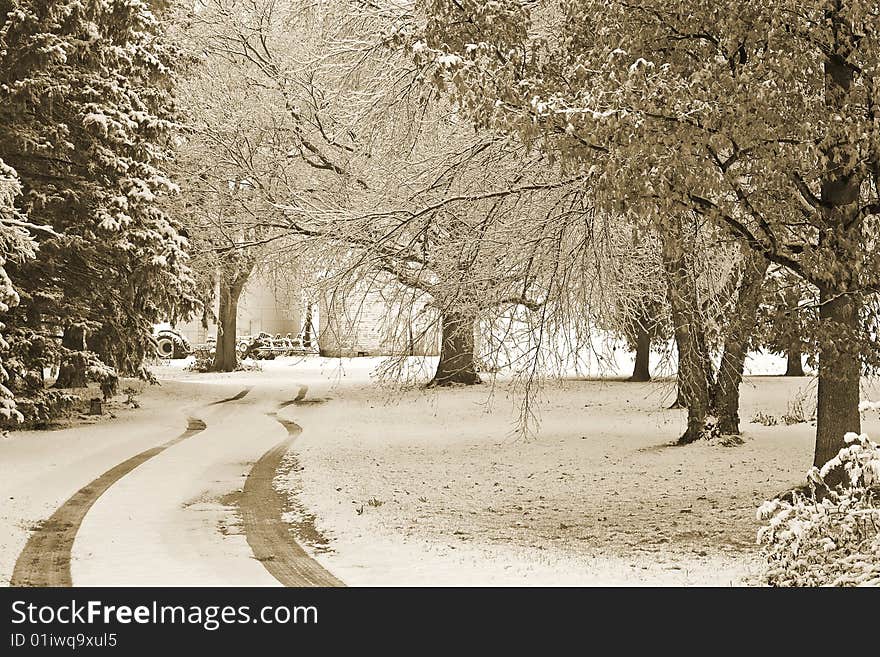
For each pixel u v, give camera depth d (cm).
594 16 1334
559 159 1519
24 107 2408
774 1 1160
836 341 1298
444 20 1423
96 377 2781
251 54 2970
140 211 2683
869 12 1153
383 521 1566
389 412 3247
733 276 1861
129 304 2900
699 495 1803
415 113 1991
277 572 1186
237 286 4784
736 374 2394
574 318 1786
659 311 2084
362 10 2161
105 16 2511
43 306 2641
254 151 2969
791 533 970
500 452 2406
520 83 1290
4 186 1959
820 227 1295
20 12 2291
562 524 1559
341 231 2198
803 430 2544
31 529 1434
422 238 1925
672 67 1243
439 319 2009
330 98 2448
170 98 2906
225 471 2053
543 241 1675
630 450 2369
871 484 1016
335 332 2255
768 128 1141
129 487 1820
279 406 3459
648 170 1158
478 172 1758
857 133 1135
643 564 1239
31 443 2356
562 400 3466
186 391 3912
